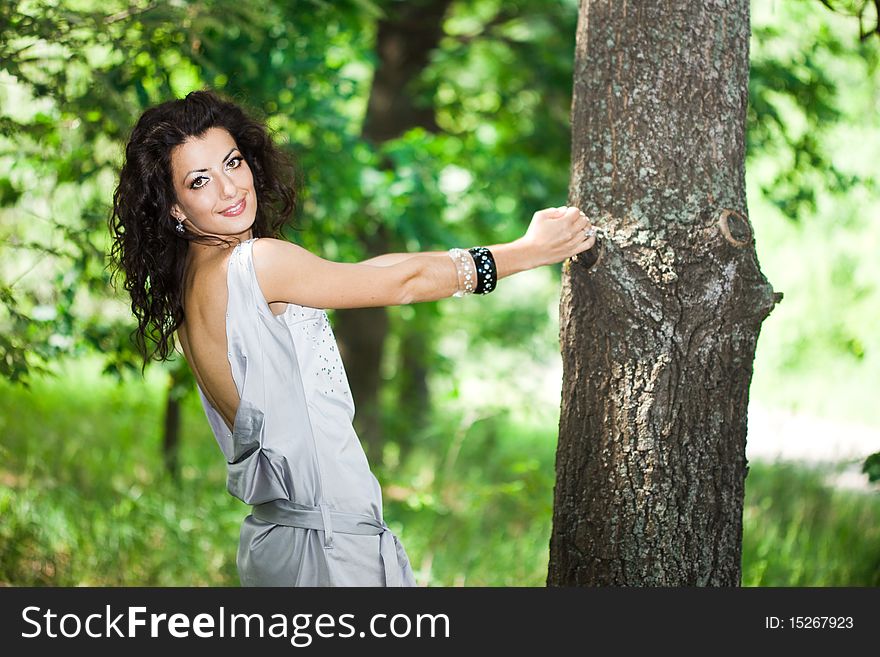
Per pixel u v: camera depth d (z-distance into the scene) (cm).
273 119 795
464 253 390
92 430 1109
